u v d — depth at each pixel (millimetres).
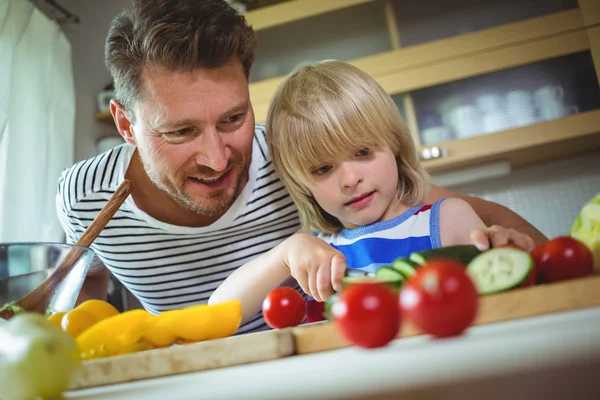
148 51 895
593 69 2264
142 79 924
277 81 2557
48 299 716
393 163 1062
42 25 2262
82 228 1269
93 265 961
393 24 2480
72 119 2355
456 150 2357
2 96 1964
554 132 2270
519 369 321
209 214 1070
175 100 903
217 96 916
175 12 899
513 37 2346
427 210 1085
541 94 2312
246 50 976
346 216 1083
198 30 886
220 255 1253
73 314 709
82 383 588
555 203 2551
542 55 2312
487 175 2479
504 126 2338
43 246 711
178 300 1336
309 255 855
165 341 672
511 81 2352
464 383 326
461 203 1075
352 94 1050
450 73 2396
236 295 942
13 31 2053
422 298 437
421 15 2465
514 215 1212
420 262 609
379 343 471
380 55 2461
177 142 955
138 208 1166
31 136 2102
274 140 1127
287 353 563
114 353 650
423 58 2424
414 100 2445
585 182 2523
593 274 592
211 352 574
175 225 1171
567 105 2277
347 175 1021
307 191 1136
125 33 940
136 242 1225
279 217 1236
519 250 538
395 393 335
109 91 2660
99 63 2764
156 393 434
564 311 492
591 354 317
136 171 1156
